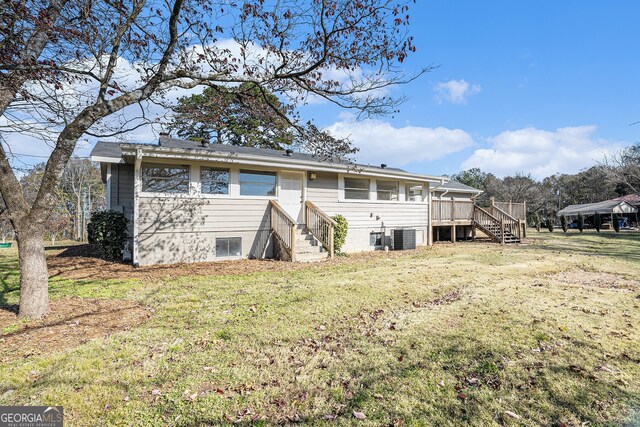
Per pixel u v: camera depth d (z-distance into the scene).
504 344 3.59
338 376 2.94
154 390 2.67
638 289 6.34
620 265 9.30
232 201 9.96
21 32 4.00
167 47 5.22
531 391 2.68
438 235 17.33
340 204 12.36
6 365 3.03
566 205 42.84
